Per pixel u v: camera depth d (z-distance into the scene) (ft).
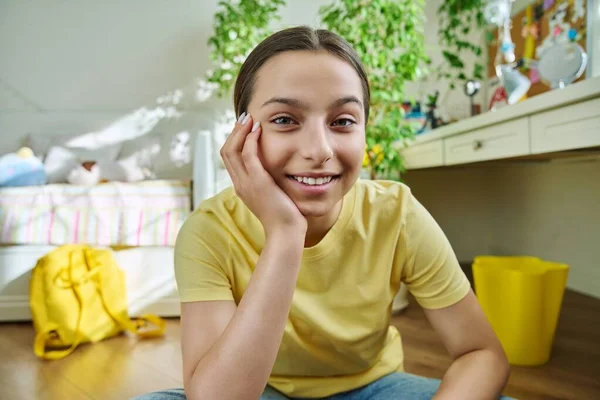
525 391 3.97
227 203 2.39
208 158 6.58
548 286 4.50
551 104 4.03
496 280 4.60
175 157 9.34
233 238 2.30
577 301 6.84
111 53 9.62
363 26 6.70
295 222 1.94
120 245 6.60
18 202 6.48
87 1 9.57
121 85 9.63
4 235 6.40
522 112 4.45
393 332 2.89
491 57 9.26
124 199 6.59
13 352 5.41
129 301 6.59
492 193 9.59
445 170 9.64
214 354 1.81
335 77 1.85
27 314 6.54
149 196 6.65
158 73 9.69
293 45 1.90
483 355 2.27
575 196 7.40
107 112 9.41
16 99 9.45
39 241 6.46
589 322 5.87
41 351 5.28
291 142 1.89
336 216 2.26
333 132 1.90
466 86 8.20
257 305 1.83
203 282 2.22
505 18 8.16
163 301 6.66
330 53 1.89
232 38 8.38
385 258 2.31
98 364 4.98
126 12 9.64
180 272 2.27
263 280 1.86
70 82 9.54
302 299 2.27
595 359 4.67
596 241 7.01
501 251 9.37
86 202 6.55
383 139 6.79
